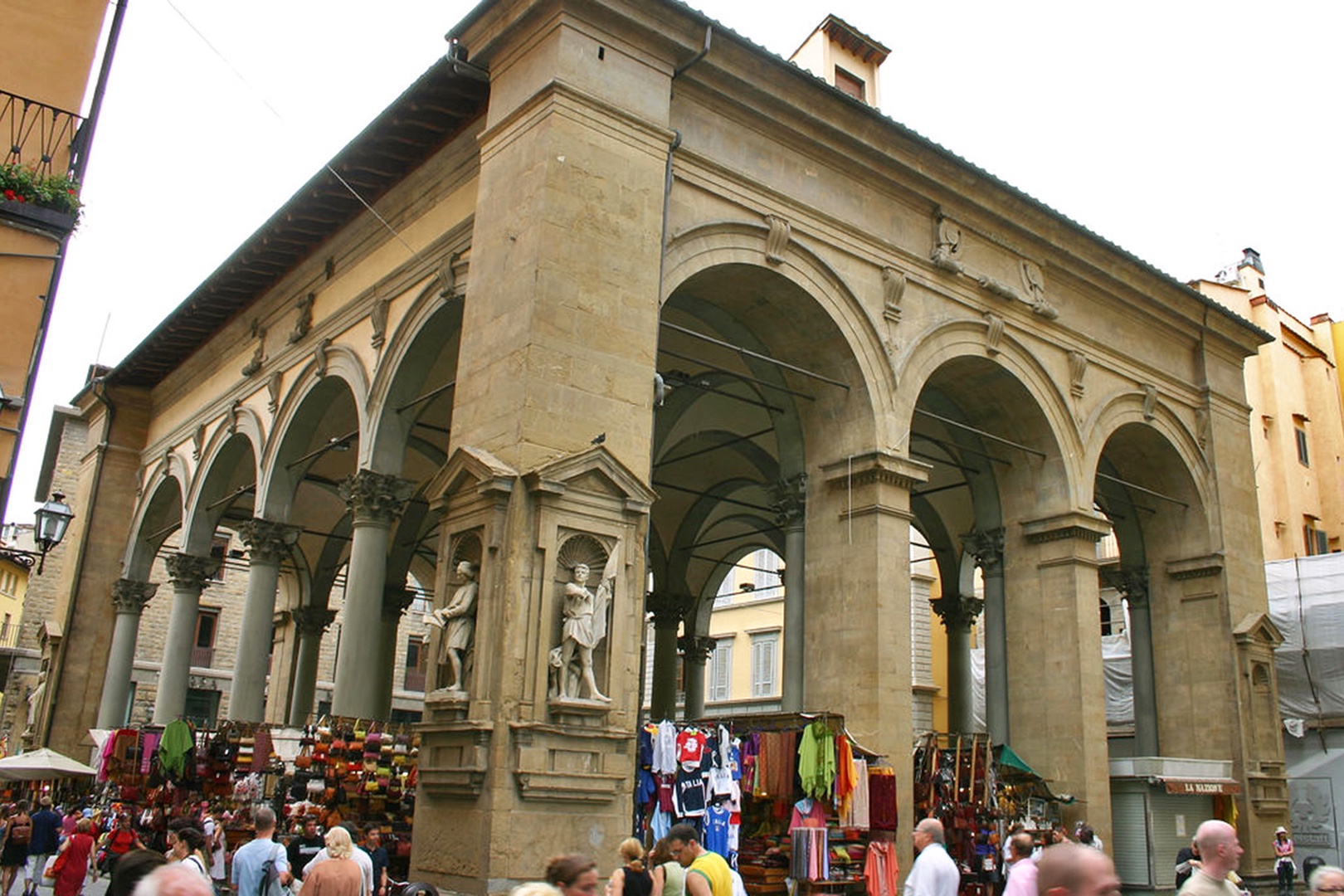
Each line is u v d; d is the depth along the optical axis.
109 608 29.48
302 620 33.69
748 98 18.56
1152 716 26.34
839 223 19.61
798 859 15.99
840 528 19.42
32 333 13.34
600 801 14.04
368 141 19.44
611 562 14.65
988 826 19.39
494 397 15.23
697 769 15.35
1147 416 25.39
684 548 33.88
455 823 13.63
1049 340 23.22
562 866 6.42
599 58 16.59
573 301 15.35
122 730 23.09
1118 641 34.62
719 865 9.08
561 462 14.34
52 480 37.97
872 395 19.44
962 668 31.98
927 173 20.94
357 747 17.73
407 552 31.39
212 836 17.47
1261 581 26.95
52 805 25.62
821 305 19.08
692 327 21.94
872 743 17.91
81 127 14.39
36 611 39.47
